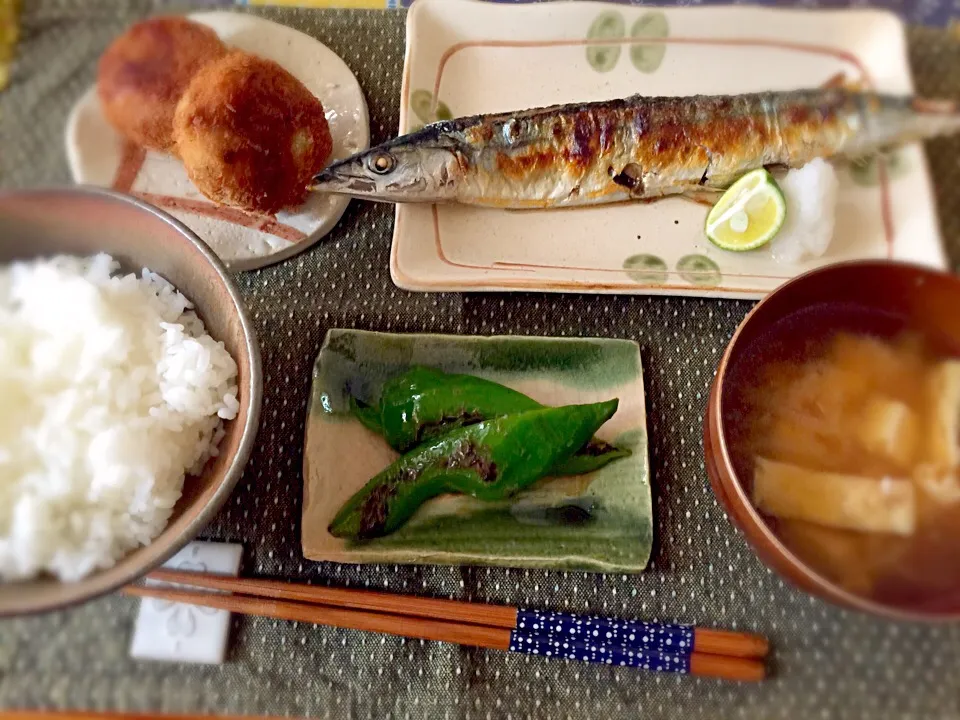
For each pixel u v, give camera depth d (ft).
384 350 1.01
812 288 0.87
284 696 0.88
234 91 1.03
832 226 1.12
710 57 1.26
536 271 1.11
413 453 0.93
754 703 0.88
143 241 0.92
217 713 0.87
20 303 0.91
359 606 0.90
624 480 0.94
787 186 1.14
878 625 0.90
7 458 0.82
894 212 1.15
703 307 1.08
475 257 1.14
